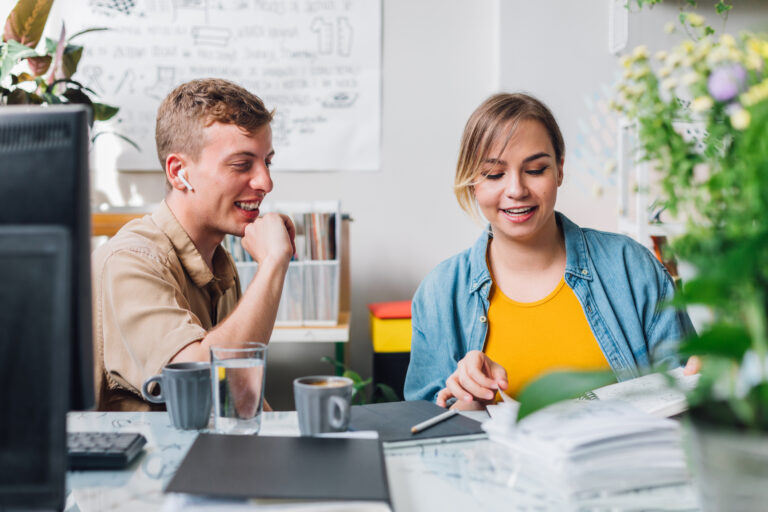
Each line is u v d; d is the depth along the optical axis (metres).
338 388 0.79
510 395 1.28
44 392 0.53
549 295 1.31
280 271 1.17
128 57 2.54
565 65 2.51
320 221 2.08
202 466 0.66
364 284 2.63
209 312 1.27
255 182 1.20
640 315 1.31
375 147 2.59
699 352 0.48
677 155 0.53
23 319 0.52
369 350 2.63
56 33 2.53
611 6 2.47
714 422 0.50
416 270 2.63
